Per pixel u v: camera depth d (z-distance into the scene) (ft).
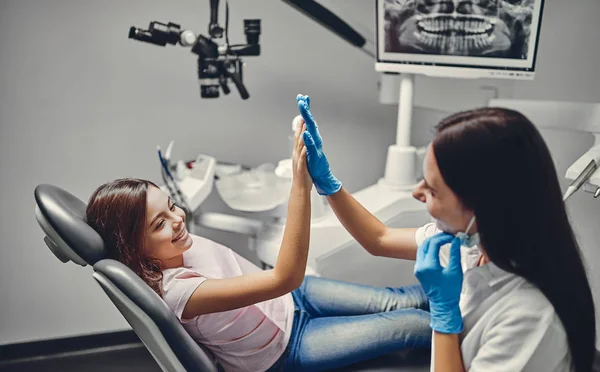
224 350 4.09
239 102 6.82
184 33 5.34
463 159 2.89
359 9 6.93
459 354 3.12
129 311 3.50
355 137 7.47
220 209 6.97
